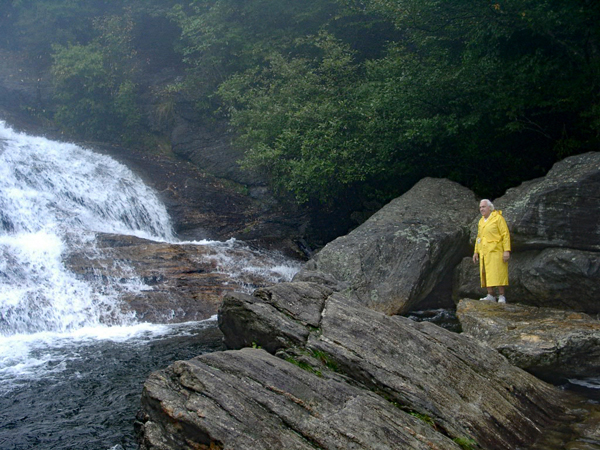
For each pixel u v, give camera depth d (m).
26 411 6.10
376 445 4.49
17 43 23.30
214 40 19.27
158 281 11.16
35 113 21.02
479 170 14.16
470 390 5.60
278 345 6.02
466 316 8.09
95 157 17.47
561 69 11.94
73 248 11.41
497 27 11.66
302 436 4.45
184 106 20.56
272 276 12.58
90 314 9.76
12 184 14.05
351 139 14.43
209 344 8.55
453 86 12.89
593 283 8.58
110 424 5.79
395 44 15.34
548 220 9.19
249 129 16.44
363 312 6.26
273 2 19.80
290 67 17.02
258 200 17.33
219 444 4.30
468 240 10.87
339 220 16.61
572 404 6.06
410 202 11.88
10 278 10.12
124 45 22.02
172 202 16.45
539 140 13.44
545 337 6.84
